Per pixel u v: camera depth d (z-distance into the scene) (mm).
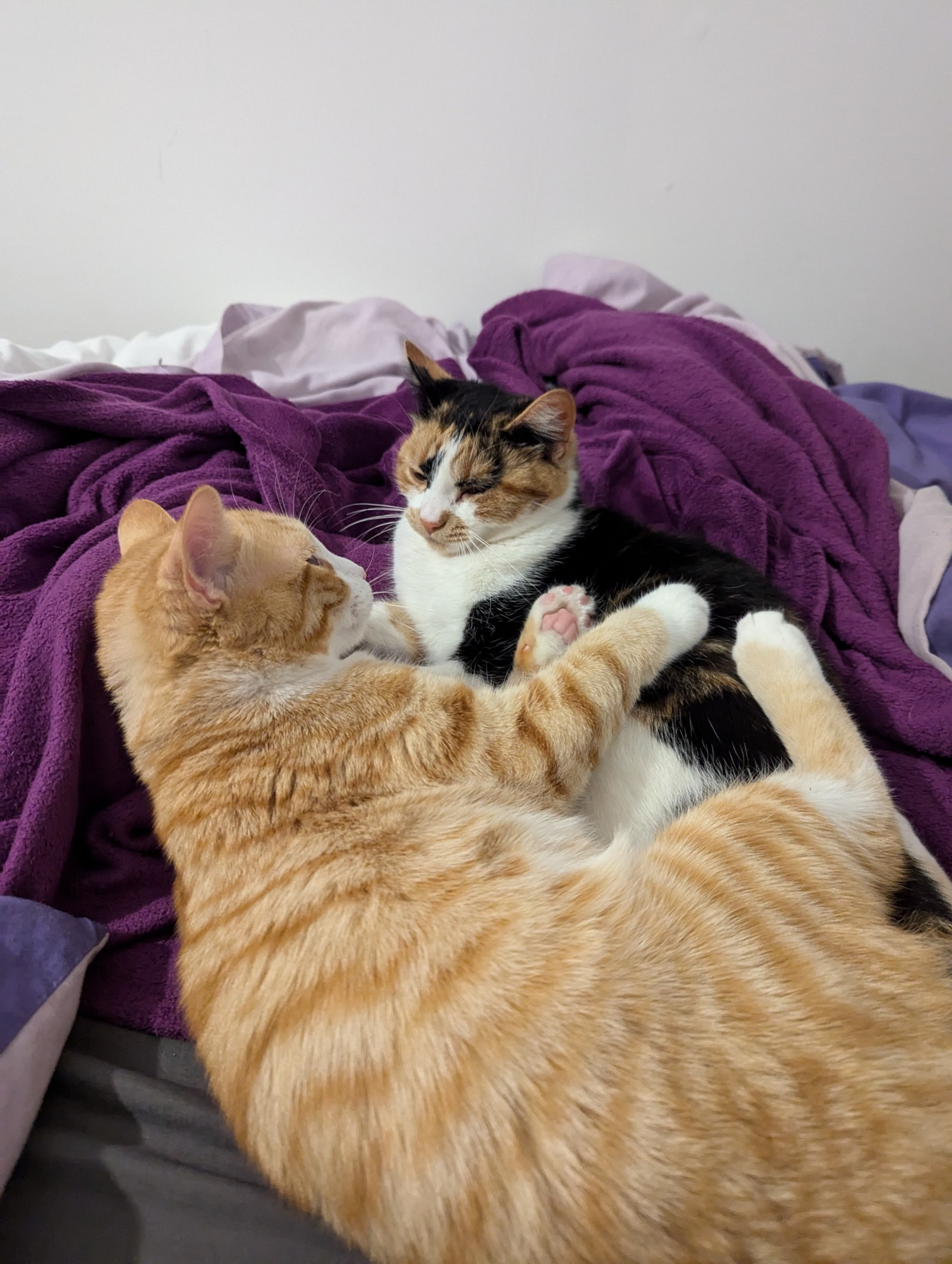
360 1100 691
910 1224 625
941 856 1197
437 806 934
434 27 1913
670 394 1834
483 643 1438
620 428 1841
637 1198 625
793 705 1113
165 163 2096
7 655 1203
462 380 1722
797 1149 642
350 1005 733
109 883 1151
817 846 931
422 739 996
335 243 2281
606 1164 637
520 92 2033
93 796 1265
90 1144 865
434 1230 654
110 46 1896
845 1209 624
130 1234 802
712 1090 668
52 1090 916
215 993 820
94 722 1218
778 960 791
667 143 2141
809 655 1182
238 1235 812
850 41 1995
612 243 2336
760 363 1938
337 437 1834
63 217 2166
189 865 913
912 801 1257
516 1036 694
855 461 1855
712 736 1139
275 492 1488
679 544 1440
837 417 1901
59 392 1439
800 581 1582
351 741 978
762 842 922
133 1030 994
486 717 1049
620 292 2312
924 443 2150
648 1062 679
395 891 817
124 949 1064
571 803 1087
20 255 2223
